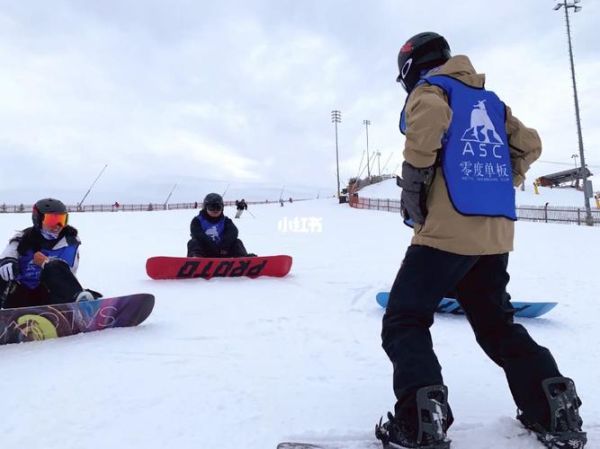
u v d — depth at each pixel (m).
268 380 2.68
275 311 4.48
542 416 1.82
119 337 3.46
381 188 62.69
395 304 1.90
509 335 1.97
